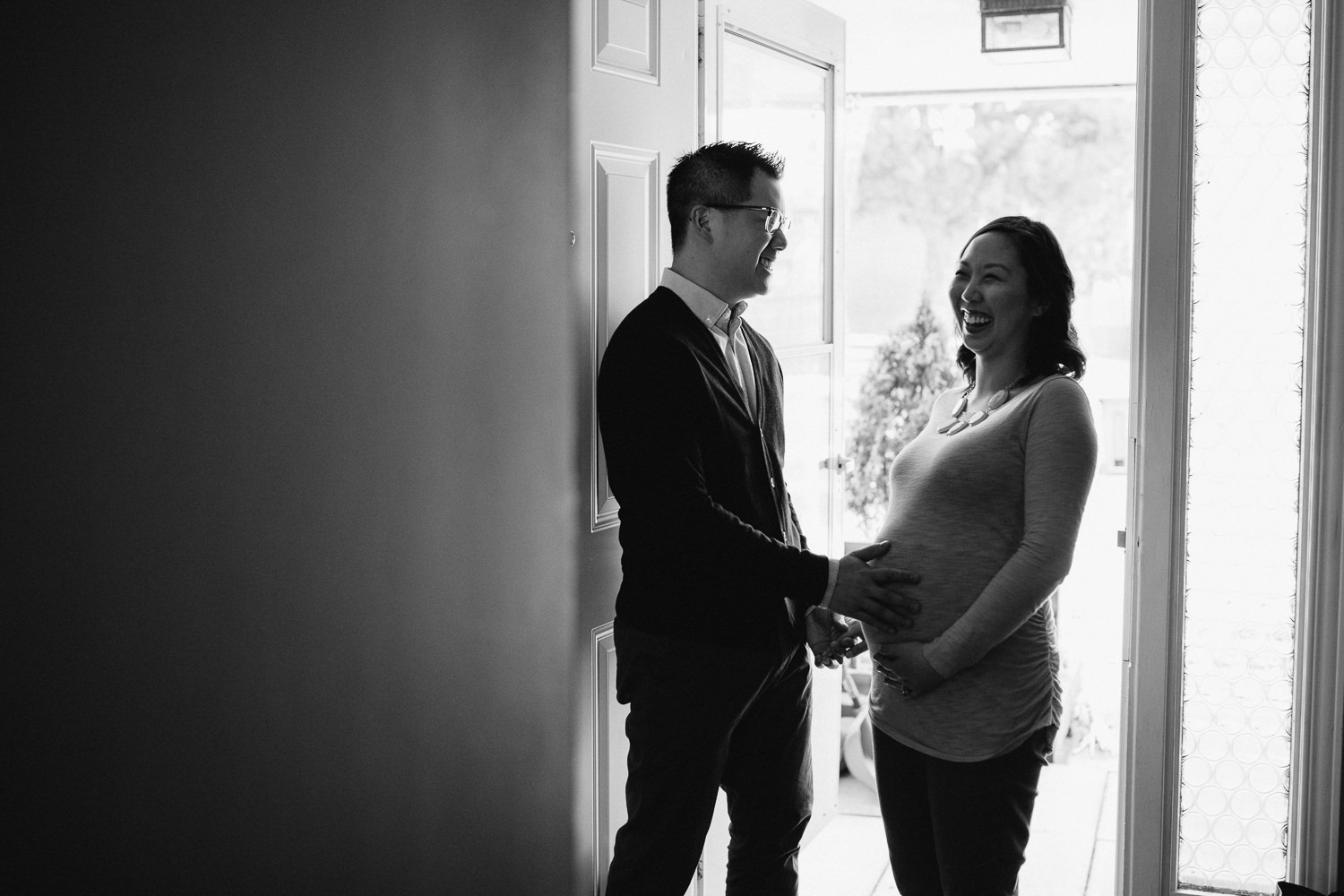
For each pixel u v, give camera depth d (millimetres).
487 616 2023
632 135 2328
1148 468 2332
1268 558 2322
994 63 3742
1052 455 1754
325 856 1703
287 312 1594
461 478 1943
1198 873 2402
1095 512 4223
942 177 7883
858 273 8031
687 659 1973
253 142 1530
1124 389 4547
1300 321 2289
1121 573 4090
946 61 4156
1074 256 7742
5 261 1245
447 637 1929
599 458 2295
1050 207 7758
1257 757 2355
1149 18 2289
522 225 2064
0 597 1256
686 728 1982
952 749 1811
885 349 4805
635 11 2320
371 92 1721
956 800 1818
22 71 1256
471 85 1924
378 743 1794
